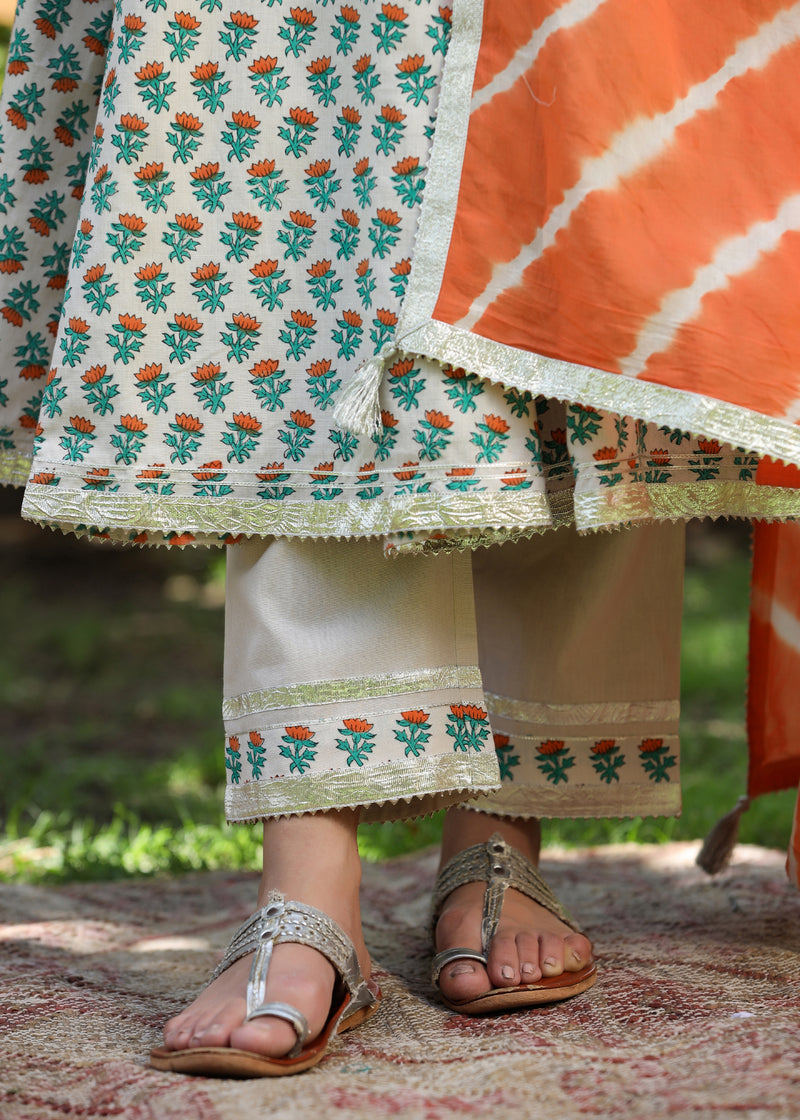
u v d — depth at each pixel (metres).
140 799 3.35
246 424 1.29
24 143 1.49
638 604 1.60
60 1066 1.15
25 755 3.99
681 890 1.98
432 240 1.21
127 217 1.27
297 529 1.28
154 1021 1.32
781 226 1.19
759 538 1.72
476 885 1.49
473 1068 1.10
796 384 1.17
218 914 2.04
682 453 1.29
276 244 1.29
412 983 1.48
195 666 5.73
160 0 1.27
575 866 2.23
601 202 1.18
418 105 1.23
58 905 2.08
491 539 1.24
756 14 1.20
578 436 1.21
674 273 1.17
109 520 1.27
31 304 1.51
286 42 1.29
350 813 1.30
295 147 1.29
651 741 1.62
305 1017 1.13
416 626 1.28
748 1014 1.23
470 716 1.29
